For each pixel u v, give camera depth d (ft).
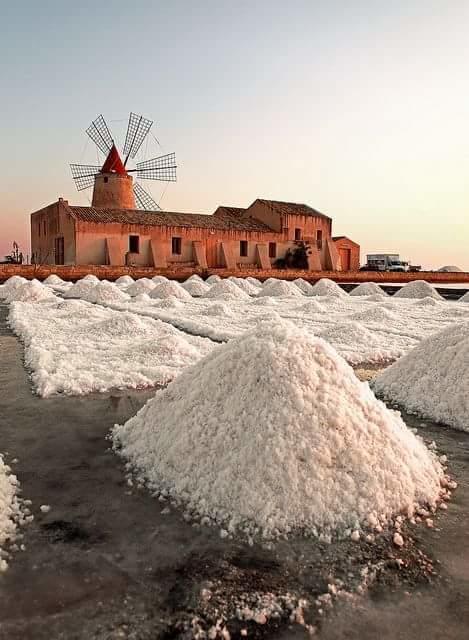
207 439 9.07
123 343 23.65
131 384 16.29
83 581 6.39
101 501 8.46
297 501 7.77
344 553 7.04
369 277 118.52
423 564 6.86
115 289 52.03
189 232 104.53
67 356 20.07
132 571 6.60
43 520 7.86
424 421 13.37
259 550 7.07
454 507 8.52
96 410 13.74
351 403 9.56
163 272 95.25
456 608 6.02
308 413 8.95
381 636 5.56
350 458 8.48
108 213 100.73
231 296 54.70
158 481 8.98
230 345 11.14
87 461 10.12
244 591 6.24
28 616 5.77
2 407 13.93
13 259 121.90
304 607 5.99
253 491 7.88
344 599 6.14
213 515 7.86
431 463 9.89
